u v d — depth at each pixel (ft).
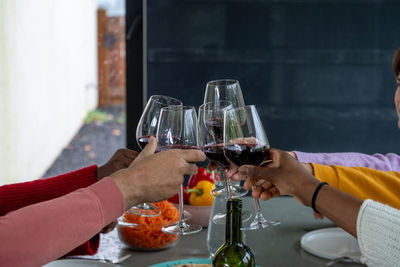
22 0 9.68
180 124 3.64
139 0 9.18
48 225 2.64
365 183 4.55
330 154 5.57
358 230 3.14
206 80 9.64
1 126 9.62
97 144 10.16
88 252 4.01
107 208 2.89
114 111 10.13
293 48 9.63
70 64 9.90
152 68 9.55
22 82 9.82
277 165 3.90
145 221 4.09
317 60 9.65
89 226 2.78
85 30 9.82
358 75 9.68
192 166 3.33
